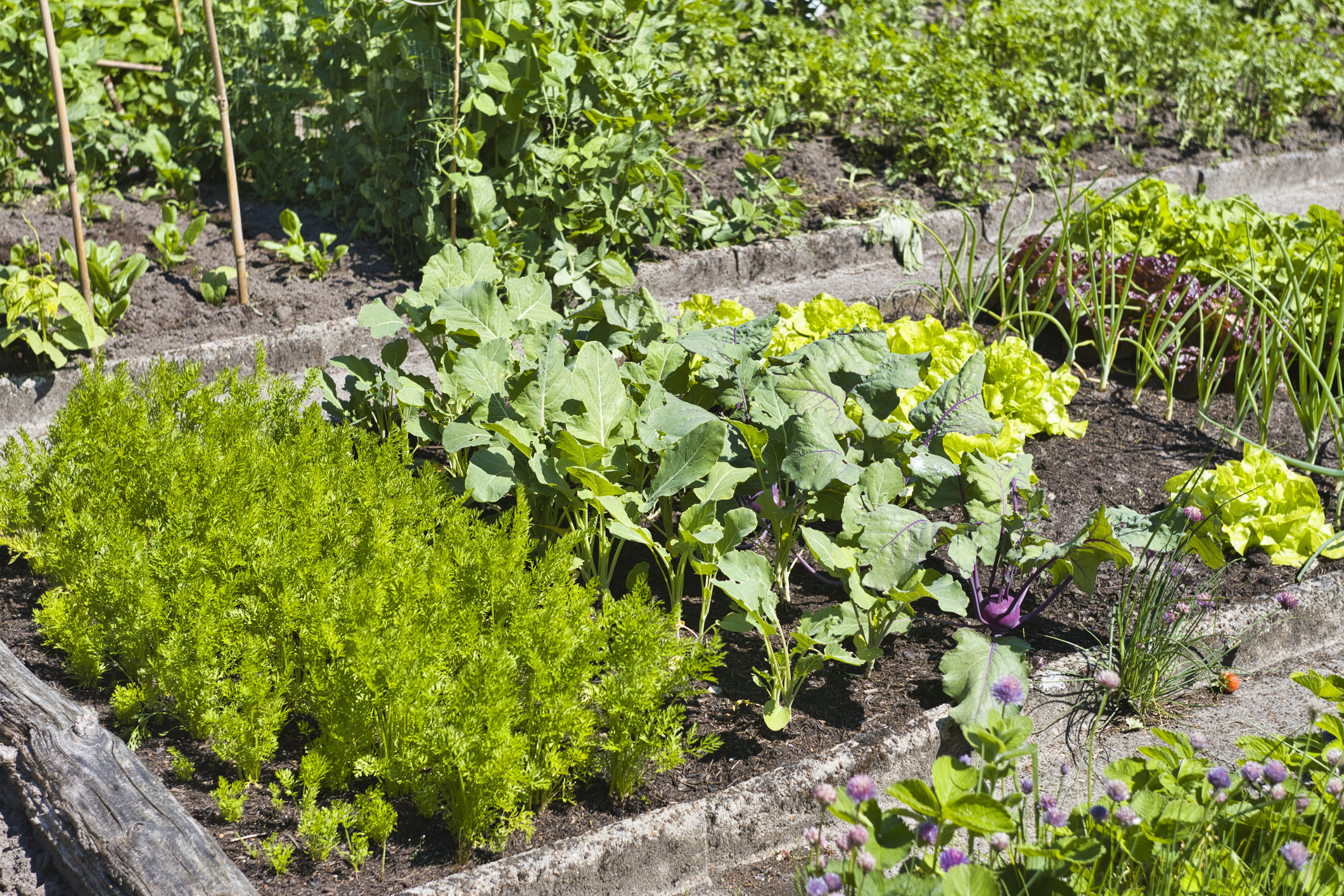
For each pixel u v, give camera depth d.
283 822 2.64
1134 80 9.76
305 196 7.01
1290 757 2.48
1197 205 6.07
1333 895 2.12
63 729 2.80
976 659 2.99
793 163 7.71
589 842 2.56
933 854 2.24
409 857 2.56
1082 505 4.25
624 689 2.67
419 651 2.71
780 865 2.76
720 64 8.59
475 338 3.99
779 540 3.54
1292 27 11.06
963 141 7.43
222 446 3.75
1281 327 4.46
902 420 4.19
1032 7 9.48
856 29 9.20
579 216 5.99
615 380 3.51
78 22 7.09
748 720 3.08
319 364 5.51
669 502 3.71
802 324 4.80
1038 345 5.73
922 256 7.20
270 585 3.00
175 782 2.78
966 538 3.13
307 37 6.97
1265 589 3.74
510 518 3.38
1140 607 3.28
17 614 3.49
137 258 5.52
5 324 5.07
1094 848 2.10
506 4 5.71
